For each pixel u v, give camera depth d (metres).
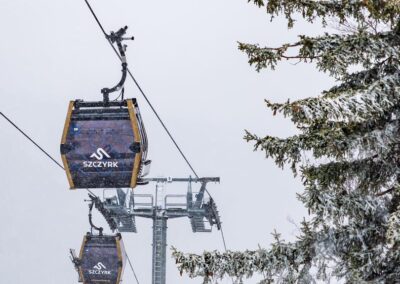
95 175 29.55
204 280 17.16
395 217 15.07
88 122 29.66
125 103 29.52
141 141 29.73
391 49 16.69
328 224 17.44
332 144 16.61
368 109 16.02
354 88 17.66
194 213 43.56
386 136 16.77
